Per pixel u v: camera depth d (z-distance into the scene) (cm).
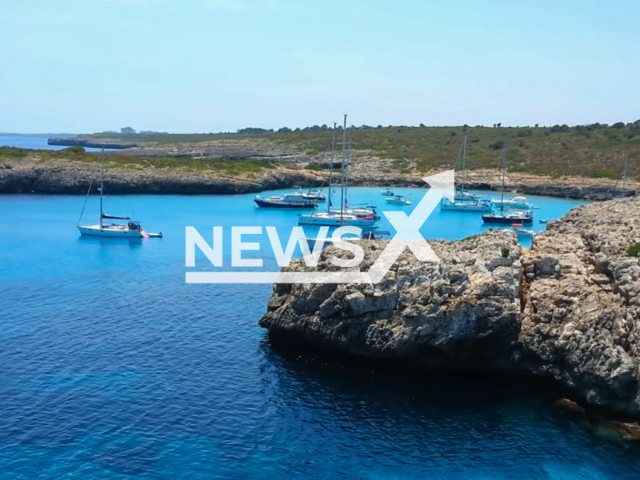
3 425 3400
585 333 3697
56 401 3700
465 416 3634
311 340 4428
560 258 4288
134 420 3522
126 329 4988
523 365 3975
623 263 3878
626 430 3475
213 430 3456
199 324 5153
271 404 3753
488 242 4484
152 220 11331
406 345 4044
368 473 3117
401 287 4144
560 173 17638
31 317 5238
